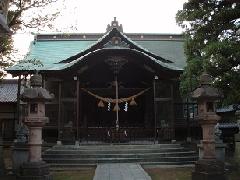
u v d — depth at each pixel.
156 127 23.34
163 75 24.22
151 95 26.45
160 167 16.52
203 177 11.31
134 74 26.56
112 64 24.06
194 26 14.77
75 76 23.86
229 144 22.17
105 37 25.28
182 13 14.92
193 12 14.38
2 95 33.41
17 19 14.20
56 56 28.89
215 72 12.99
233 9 13.48
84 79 26.11
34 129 12.09
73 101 23.66
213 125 11.96
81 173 14.91
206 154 11.77
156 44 32.31
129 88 26.34
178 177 13.38
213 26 14.03
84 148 19.66
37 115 12.12
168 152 19.14
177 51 31.19
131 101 25.22
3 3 12.06
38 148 12.04
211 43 13.07
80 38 32.06
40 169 11.66
